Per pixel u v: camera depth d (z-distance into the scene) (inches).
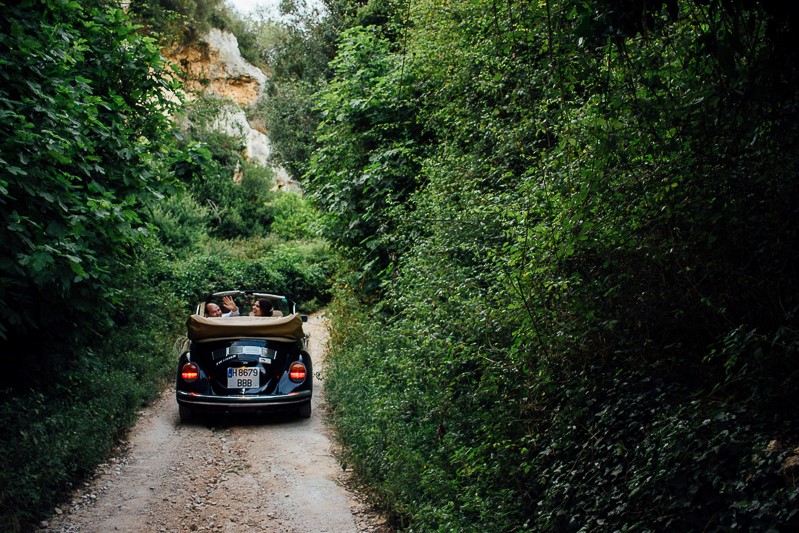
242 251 890.7
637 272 152.9
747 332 133.3
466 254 258.1
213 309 385.7
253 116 1403.8
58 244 238.7
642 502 128.9
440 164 319.9
